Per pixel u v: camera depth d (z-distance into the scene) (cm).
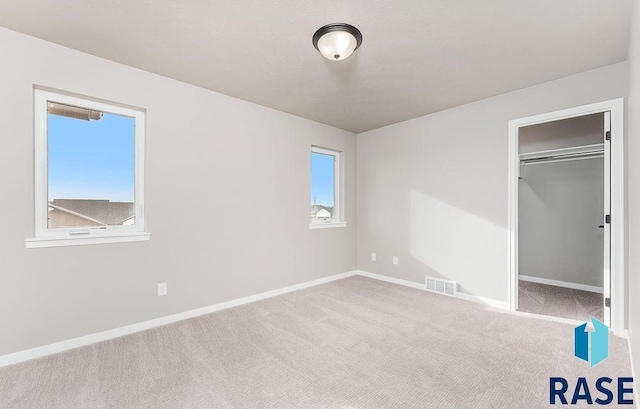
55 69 220
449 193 360
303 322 276
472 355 215
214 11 184
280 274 366
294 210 382
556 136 411
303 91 305
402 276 411
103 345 230
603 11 182
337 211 453
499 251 318
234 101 322
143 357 212
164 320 272
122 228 258
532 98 294
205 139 299
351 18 190
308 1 175
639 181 160
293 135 380
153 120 266
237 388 176
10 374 190
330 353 218
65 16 189
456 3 176
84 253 232
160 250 271
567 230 411
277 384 181
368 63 248
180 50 229
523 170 450
